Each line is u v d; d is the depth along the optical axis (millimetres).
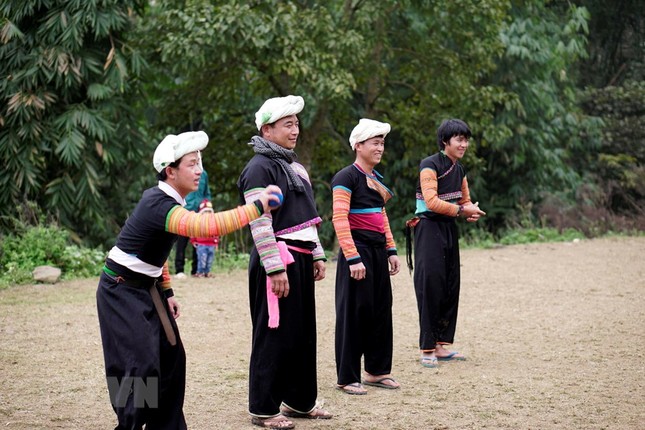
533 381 5855
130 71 13008
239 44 12398
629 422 4879
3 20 11859
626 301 9133
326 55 12812
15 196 12188
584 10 17469
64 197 12453
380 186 5559
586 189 18172
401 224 17766
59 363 6297
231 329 7688
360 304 5480
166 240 3971
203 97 14547
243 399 5379
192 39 12320
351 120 16453
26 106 11984
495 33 14695
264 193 3926
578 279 10703
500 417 4988
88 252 11523
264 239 4438
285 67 12562
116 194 14586
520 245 14969
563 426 4805
